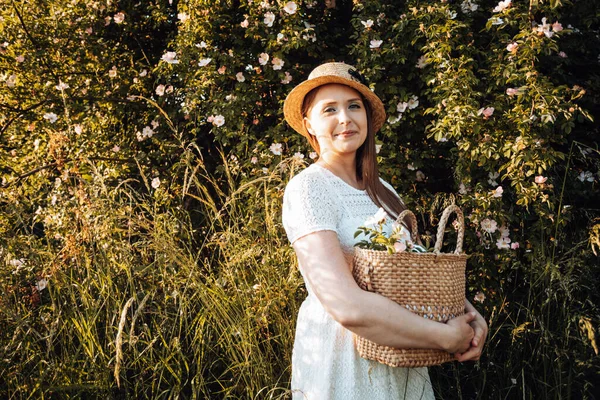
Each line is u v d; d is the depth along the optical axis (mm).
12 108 3438
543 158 2443
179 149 3430
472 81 2543
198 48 3191
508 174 2523
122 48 3693
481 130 2586
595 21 2979
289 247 2355
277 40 2973
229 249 2432
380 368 1417
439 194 2766
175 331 2320
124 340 2070
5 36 3393
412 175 2920
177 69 3303
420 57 2893
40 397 2090
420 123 3004
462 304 1400
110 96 3508
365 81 1640
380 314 1252
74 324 2186
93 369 2117
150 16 3551
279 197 2553
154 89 3611
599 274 2584
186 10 3258
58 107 3439
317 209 1389
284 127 3123
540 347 2250
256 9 3080
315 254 1334
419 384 1520
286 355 2168
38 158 3396
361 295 1269
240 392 2234
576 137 3068
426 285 1315
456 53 2838
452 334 1293
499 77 2623
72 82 3555
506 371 2369
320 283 1307
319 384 1445
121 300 2271
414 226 1528
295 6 2922
